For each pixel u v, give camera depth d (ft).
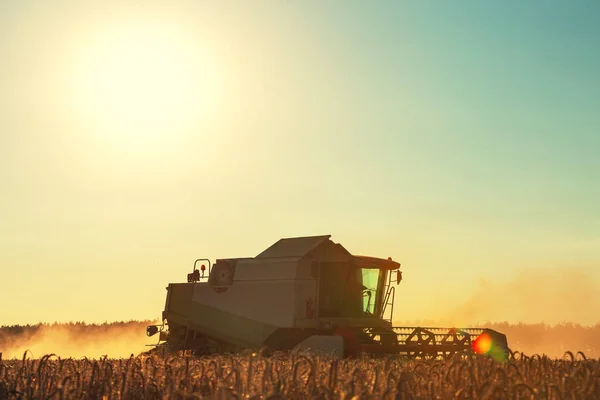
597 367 41.11
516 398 26.53
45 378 32.48
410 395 25.57
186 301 104.73
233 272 99.40
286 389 26.50
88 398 28.89
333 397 25.88
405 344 86.58
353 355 80.28
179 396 26.68
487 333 88.58
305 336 90.89
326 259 94.07
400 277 99.30
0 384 32.53
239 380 28.68
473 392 26.94
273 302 93.20
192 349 102.58
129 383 31.19
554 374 34.71
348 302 94.79
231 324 97.81
